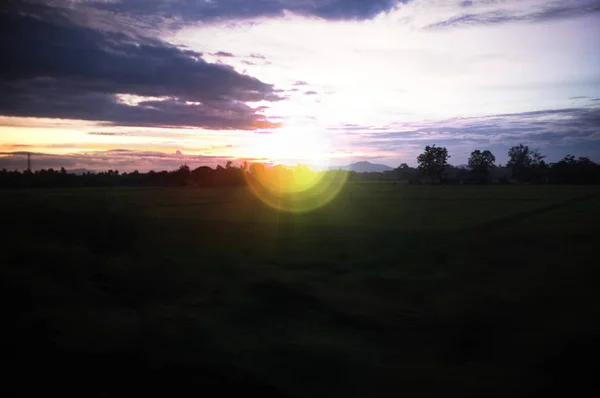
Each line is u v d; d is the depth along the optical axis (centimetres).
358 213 4481
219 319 975
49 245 1448
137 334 820
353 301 1151
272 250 2011
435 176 15762
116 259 1456
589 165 13475
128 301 1113
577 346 783
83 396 637
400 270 1600
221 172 11388
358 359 768
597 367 707
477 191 9350
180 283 1274
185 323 905
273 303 1140
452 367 747
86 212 2219
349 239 2427
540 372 715
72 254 1387
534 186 12144
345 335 909
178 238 2041
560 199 6581
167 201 5419
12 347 771
